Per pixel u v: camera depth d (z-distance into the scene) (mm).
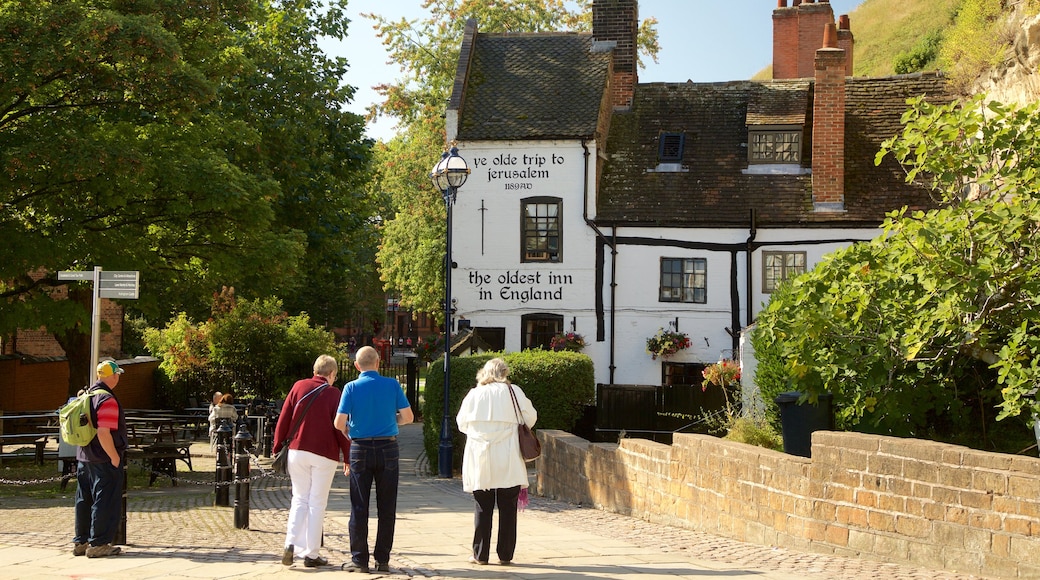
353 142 29109
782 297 12922
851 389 12336
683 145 29656
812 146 28250
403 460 25391
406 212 42594
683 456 12406
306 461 8930
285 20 28953
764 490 10641
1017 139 11461
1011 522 8008
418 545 10641
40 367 28359
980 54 23359
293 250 21875
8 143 18062
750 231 27672
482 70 30844
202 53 21531
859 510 9391
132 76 18891
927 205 27250
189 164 19562
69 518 13180
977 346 11648
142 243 21094
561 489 16859
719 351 27781
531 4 41656
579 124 28438
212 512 14094
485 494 9117
